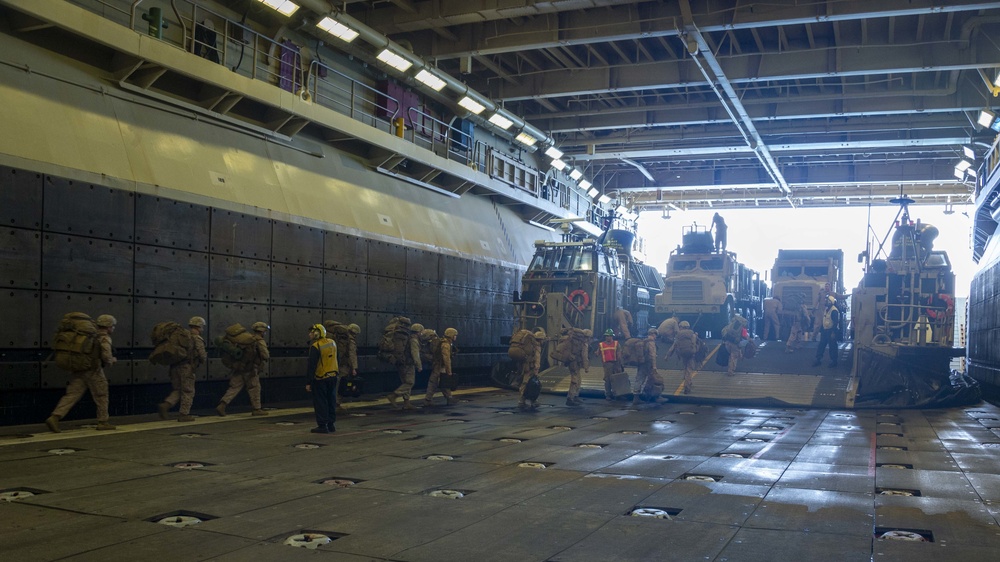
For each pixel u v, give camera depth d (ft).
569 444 41.39
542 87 88.74
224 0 63.57
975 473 33.30
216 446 38.60
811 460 36.63
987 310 84.94
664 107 95.30
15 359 43.57
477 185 94.89
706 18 67.51
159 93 55.36
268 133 64.64
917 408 64.39
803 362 80.59
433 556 20.07
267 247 60.80
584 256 90.07
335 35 67.31
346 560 19.65
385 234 74.90
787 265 108.17
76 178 46.98
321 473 31.78
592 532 22.76
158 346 47.67
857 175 125.08
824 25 74.23
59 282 45.80
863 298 74.28
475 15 68.28
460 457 36.47
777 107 93.25
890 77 84.58
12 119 45.16
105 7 53.57
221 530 22.38
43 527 22.39
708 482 30.89
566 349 64.44
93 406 48.67
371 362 72.43
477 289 91.66
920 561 20.01
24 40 47.98
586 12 71.77
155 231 51.83
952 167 121.39
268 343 60.75
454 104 89.25
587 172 131.13
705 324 94.07
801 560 20.06
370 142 73.61
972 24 69.56
